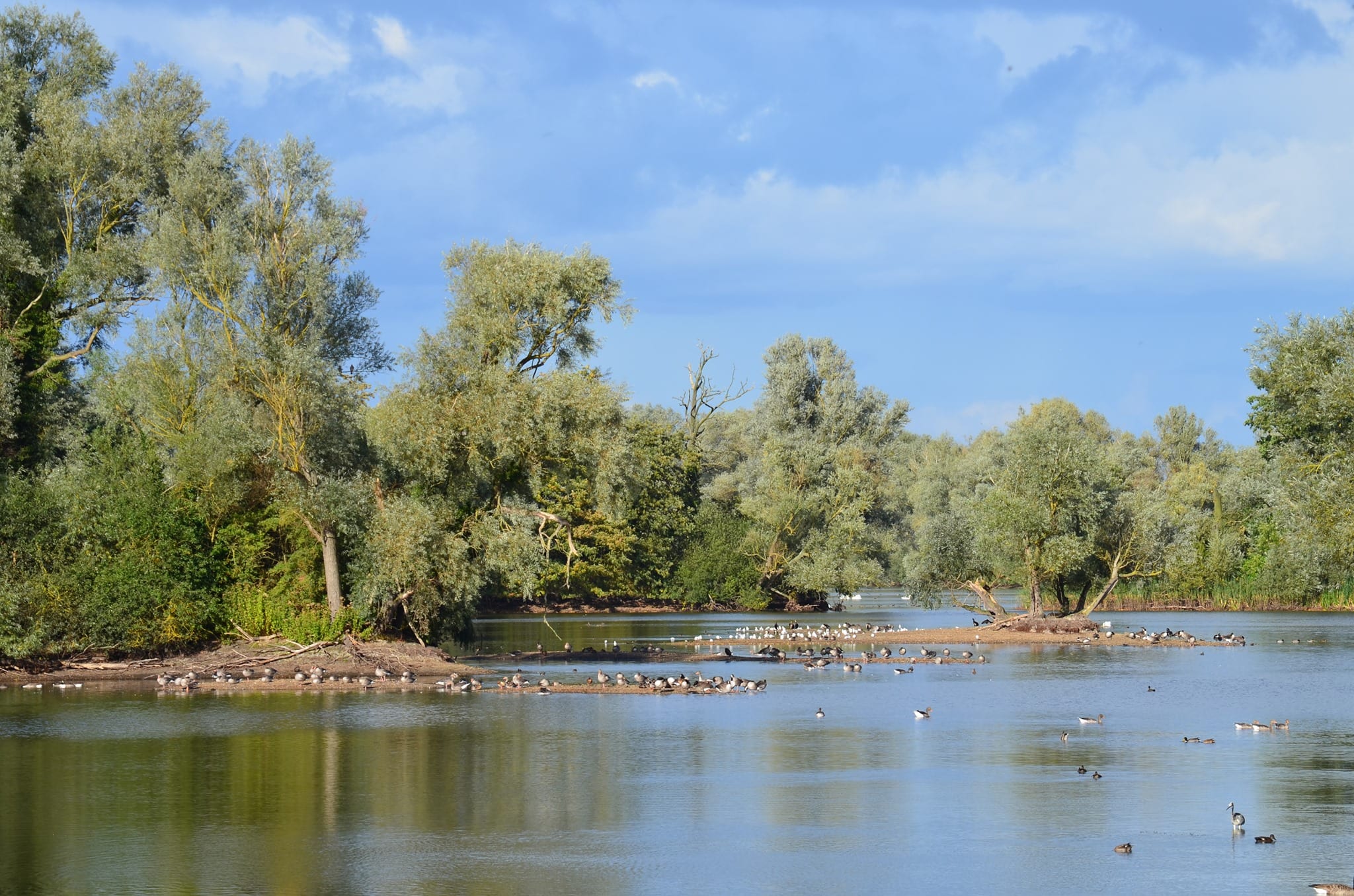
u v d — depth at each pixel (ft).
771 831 90.43
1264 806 98.63
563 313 207.31
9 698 171.53
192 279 202.80
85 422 231.09
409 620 216.74
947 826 92.22
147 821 93.30
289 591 211.00
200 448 201.67
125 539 204.64
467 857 82.99
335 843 86.63
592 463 208.95
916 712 149.89
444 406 202.80
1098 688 187.52
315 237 203.51
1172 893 74.64
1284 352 167.32
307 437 203.10
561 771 114.01
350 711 157.07
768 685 192.34
